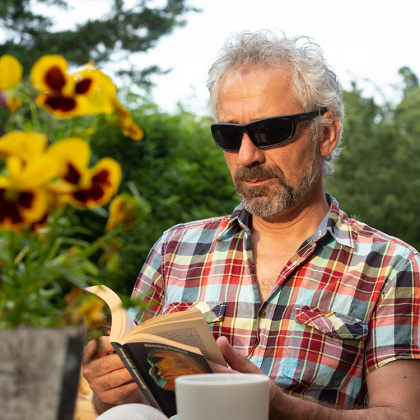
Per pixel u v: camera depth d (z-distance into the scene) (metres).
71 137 0.93
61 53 10.88
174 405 1.51
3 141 0.82
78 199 0.84
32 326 0.87
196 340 1.43
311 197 2.25
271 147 2.15
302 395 1.97
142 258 6.04
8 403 0.81
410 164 16.70
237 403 1.00
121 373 1.74
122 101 7.08
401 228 16.50
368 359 2.02
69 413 0.85
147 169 6.65
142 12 11.84
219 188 7.32
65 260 0.87
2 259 0.87
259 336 2.10
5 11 10.32
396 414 1.79
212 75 2.40
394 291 2.05
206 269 2.30
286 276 2.13
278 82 2.19
